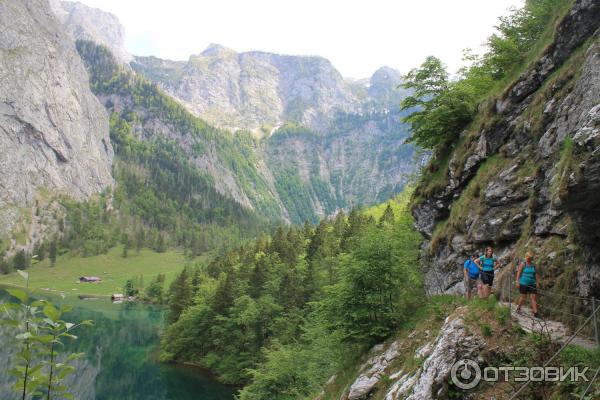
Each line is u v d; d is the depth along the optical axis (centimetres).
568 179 1277
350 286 2497
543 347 1212
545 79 2248
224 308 7081
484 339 1323
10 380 4244
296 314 5956
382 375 2059
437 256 2850
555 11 2477
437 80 3033
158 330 9769
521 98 2395
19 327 616
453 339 1385
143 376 6331
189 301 8356
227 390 5769
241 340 6462
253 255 10456
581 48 2011
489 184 2412
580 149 1262
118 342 8431
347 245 7475
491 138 2566
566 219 1689
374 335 2442
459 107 2898
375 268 2462
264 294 7106
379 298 2439
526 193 2148
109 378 6153
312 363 3819
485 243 2370
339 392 2450
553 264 1650
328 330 2672
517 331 1298
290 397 3834
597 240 1352
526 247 1889
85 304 13712
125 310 12938
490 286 1712
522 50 2830
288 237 11581
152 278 18212
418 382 1437
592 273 1366
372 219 8756
